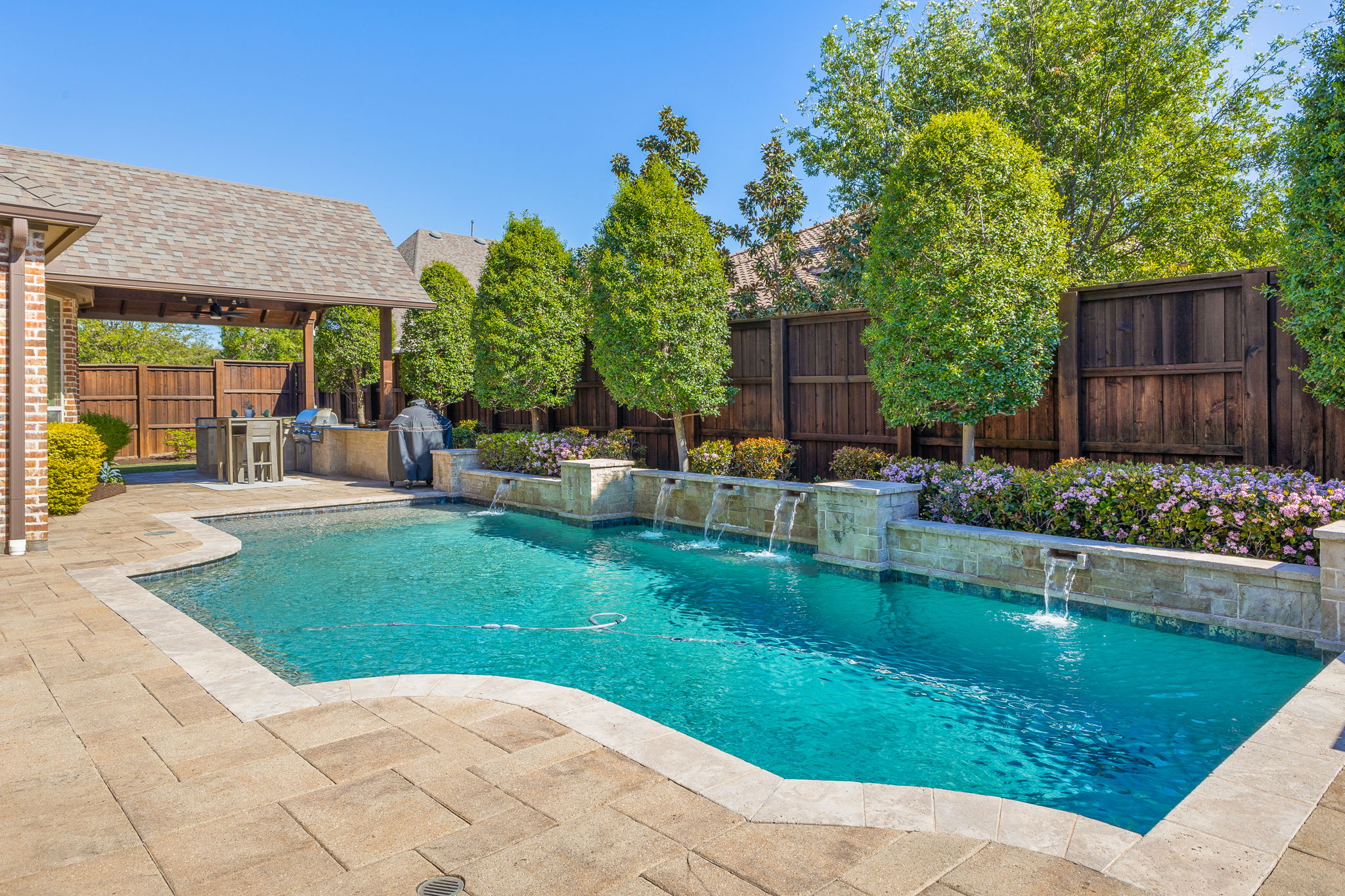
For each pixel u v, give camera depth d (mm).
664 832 2678
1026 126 13219
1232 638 5531
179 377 21781
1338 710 3482
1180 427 7359
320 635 5977
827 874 2387
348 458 17328
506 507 12750
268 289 14750
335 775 3166
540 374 13703
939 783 3572
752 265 16703
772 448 10328
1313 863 2344
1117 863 2387
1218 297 7078
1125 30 12203
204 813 2867
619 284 11219
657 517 10852
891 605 6762
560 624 6250
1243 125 12945
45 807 2922
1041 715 4371
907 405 8398
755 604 6832
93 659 4754
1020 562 6742
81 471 10930
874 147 12812
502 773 3160
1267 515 5621
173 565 7758
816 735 4145
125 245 14039
